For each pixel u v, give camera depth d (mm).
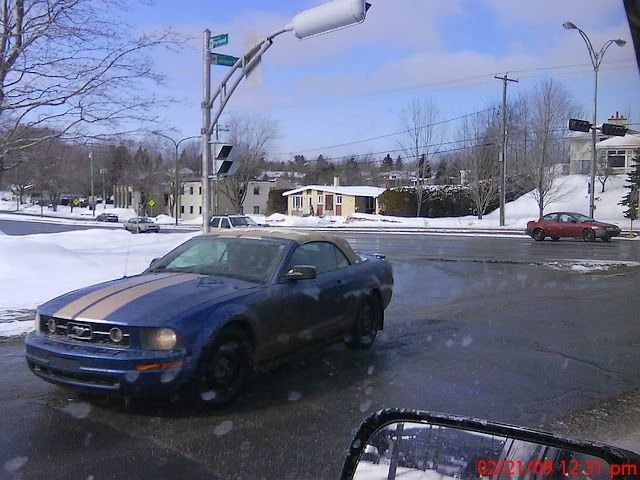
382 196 63500
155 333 4707
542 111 47625
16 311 9484
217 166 14773
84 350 4723
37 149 16109
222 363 5078
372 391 5715
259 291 5547
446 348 7523
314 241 6715
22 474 3848
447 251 23453
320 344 6453
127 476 3844
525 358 7047
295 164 115438
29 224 53062
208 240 6691
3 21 13781
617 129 29469
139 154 85000
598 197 55188
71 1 14016
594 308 10602
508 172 53156
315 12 11750
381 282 7695
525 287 13359
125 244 18469
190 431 4617
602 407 5355
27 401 5270
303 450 4293
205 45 14789
